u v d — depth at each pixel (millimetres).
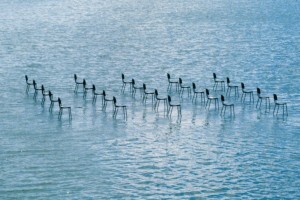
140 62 44688
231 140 25094
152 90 34906
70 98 32969
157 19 77938
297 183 20281
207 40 57031
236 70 40938
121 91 34719
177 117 28953
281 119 28391
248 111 30031
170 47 52406
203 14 84562
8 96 33438
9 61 45375
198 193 19375
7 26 69438
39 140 25094
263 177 20828
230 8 94312
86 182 20375
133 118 28719
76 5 100562
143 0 113188
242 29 66062
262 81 37156
